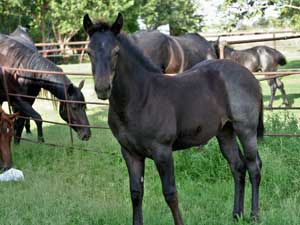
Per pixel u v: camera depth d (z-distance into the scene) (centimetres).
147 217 439
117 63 357
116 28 350
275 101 1254
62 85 739
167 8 3562
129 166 392
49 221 433
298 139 604
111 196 523
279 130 636
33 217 445
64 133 857
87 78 1919
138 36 817
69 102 708
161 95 379
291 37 792
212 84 418
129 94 364
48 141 788
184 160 582
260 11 877
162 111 375
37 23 3195
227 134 452
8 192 525
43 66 737
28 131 859
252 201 441
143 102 369
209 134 416
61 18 2902
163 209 471
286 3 902
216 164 570
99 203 489
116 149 705
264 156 559
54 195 514
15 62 743
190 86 404
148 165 591
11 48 752
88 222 440
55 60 2631
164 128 374
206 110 406
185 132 396
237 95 423
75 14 2839
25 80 736
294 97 1312
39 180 574
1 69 722
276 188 506
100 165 639
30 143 784
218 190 517
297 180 521
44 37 3145
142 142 374
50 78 736
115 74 357
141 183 394
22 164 661
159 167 377
